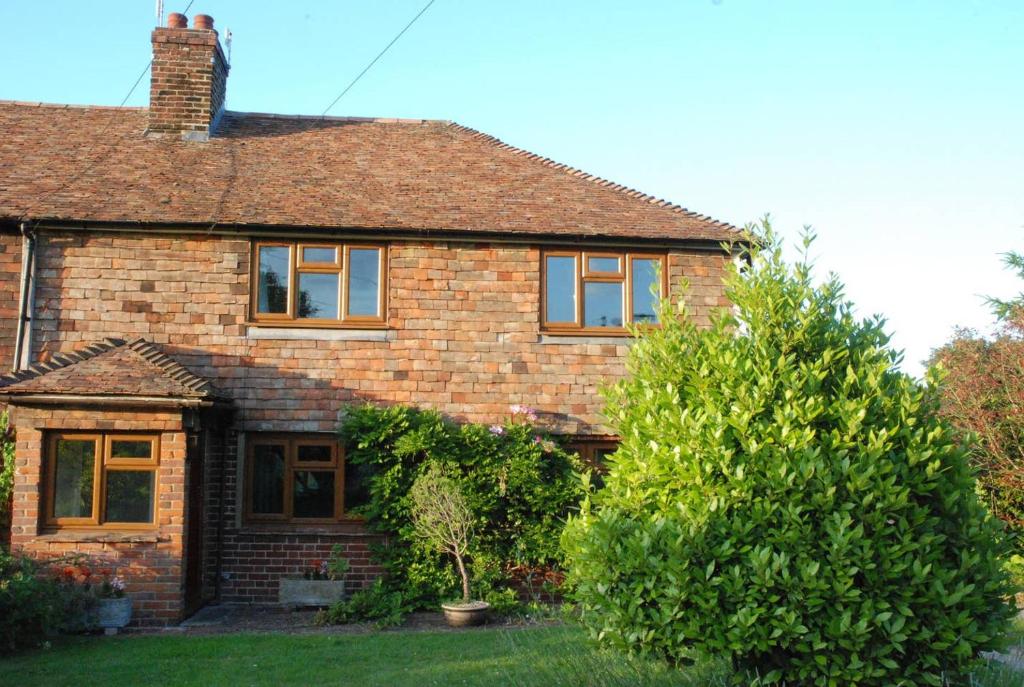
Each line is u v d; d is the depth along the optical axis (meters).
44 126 17.02
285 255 14.52
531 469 14.00
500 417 14.59
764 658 6.67
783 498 6.46
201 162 16.02
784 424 6.58
